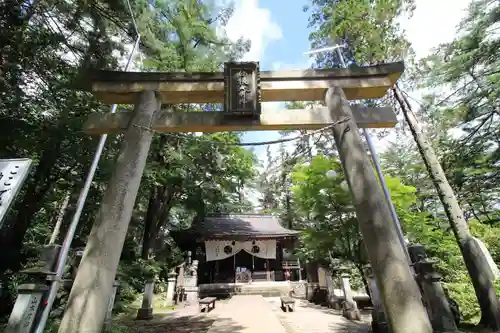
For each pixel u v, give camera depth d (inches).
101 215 156.0
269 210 1219.9
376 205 159.0
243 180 698.8
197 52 396.5
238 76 197.2
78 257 211.0
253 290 685.3
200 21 426.3
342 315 374.9
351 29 383.9
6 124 277.1
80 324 128.8
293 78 202.7
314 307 461.7
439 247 384.5
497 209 646.5
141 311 385.4
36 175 350.0
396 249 147.9
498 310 237.8
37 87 305.3
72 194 423.2
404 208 350.3
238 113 186.7
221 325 327.0
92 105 346.3
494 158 426.9
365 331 279.6
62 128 310.2
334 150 483.8
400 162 665.0
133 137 179.5
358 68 206.2
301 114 194.4
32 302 153.9
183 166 550.3
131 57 284.0
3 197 132.8
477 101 390.9
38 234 520.4
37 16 286.8
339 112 190.1
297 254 602.9
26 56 275.7
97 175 363.3
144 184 498.9
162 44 357.7
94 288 137.3
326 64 448.5
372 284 279.9
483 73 382.0
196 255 822.5
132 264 507.5
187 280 599.8
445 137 403.5
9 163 145.7
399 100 336.2
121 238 153.3
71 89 313.4
